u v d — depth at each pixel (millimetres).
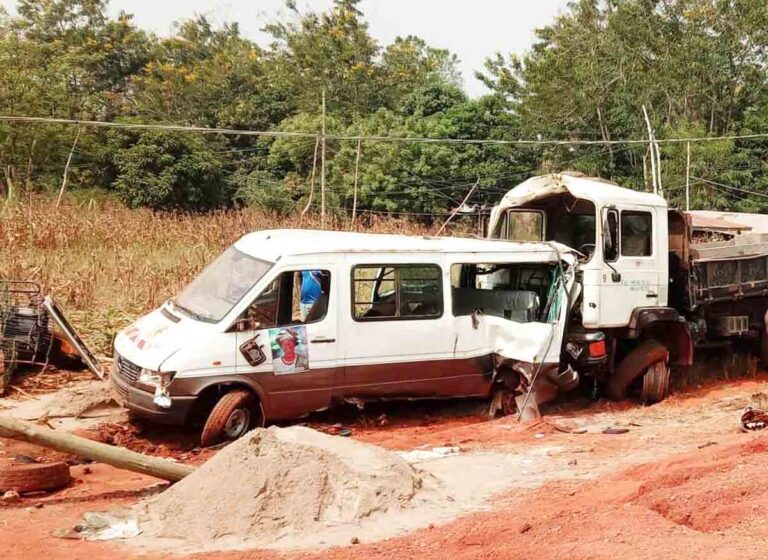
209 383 8531
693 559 4398
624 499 5703
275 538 5719
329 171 34781
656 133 32656
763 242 13000
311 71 44094
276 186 35688
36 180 35156
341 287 9164
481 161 34594
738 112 34000
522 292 10484
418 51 49375
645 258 10977
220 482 6148
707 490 5445
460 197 34250
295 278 10023
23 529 6004
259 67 47094
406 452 8312
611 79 34656
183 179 34625
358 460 6480
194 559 5355
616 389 11023
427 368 9602
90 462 8000
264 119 43375
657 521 5129
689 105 33594
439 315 9672
